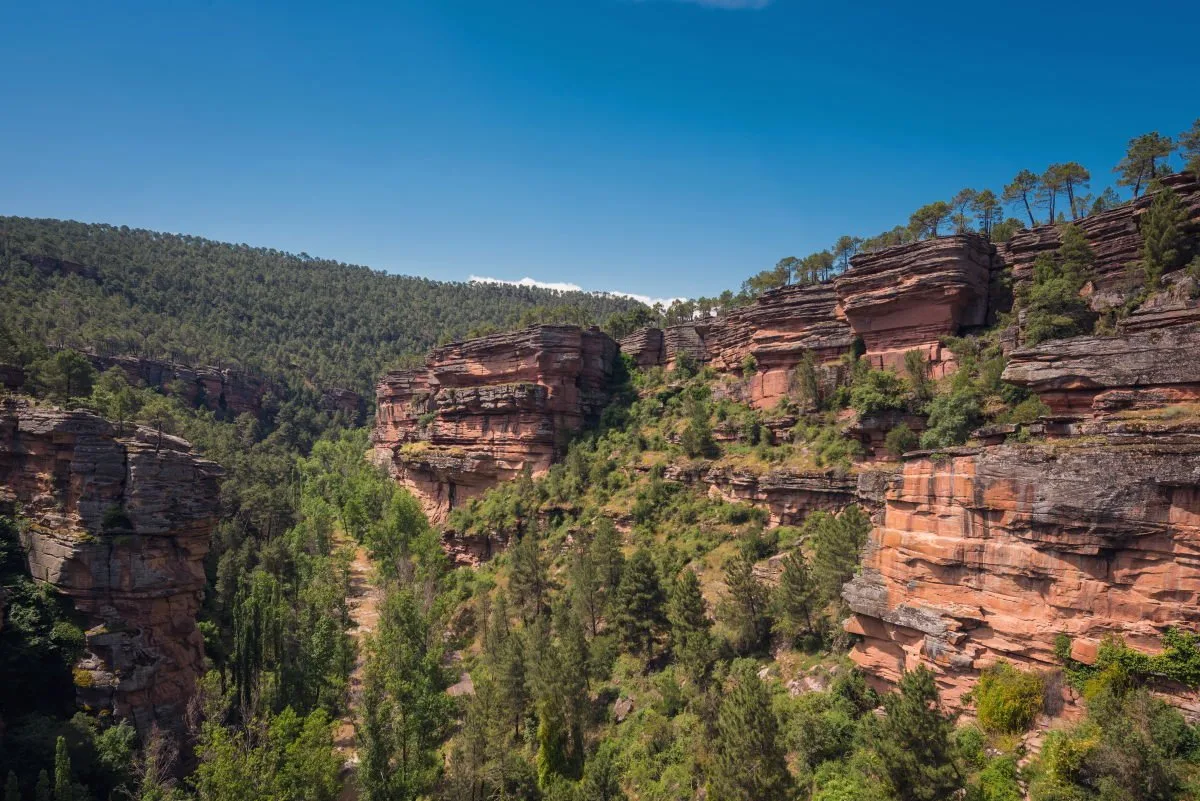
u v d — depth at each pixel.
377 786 42.00
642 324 137.12
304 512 121.81
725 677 49.38
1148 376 31.83
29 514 52.72
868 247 94.00
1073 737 28.34
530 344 104.88
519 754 49.88
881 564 38.50
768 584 58.50
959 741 31.73
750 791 32.44
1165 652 27.89
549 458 102.19
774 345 83.38
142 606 51.53
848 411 71.81
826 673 44.44
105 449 51.50
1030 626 31.67
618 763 46.34
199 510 56.03
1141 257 55.25
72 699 48.66
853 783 33.72
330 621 61.50
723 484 76.25
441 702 47.84
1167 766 25.31
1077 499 30.47
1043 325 54.06
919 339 67.69
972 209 80.44
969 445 36.09
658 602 58.00
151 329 190.75
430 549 93.25
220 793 36.94
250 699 55.41
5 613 48.09
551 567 80.50
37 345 76.94
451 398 112.62
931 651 34.75
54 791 39.53
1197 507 27.78
